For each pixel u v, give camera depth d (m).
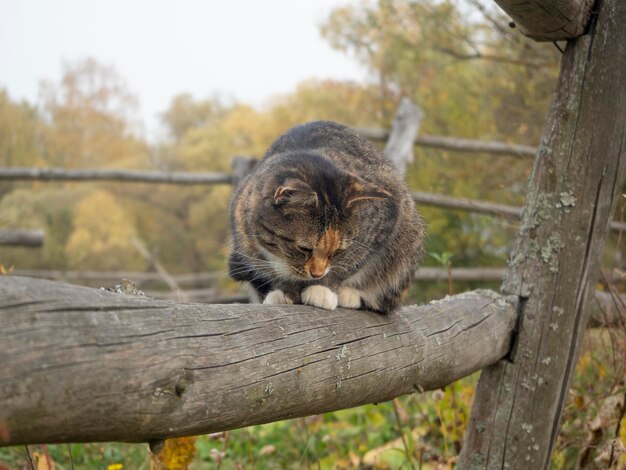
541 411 3.04
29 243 8.26
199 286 17.62
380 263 3.03
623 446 2.89
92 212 16.19
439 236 9.62
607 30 2.89
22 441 1.37
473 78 9.57
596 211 2.99
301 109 12.92
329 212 2.95
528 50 7.09
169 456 2.86
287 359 1.97
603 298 4.07
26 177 8.22
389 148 7.10
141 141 20.94
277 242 3.07
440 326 2.75
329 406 2.19
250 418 1.86
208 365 1.70
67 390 1.38
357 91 12.02
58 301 1.42
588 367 4.02
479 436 3.11
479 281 8.87
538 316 3.03
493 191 7.98
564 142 2.97
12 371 1.30
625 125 2.98
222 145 18.97
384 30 9.68
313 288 2.86
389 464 3.88
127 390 1.49
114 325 1.51
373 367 2.34
